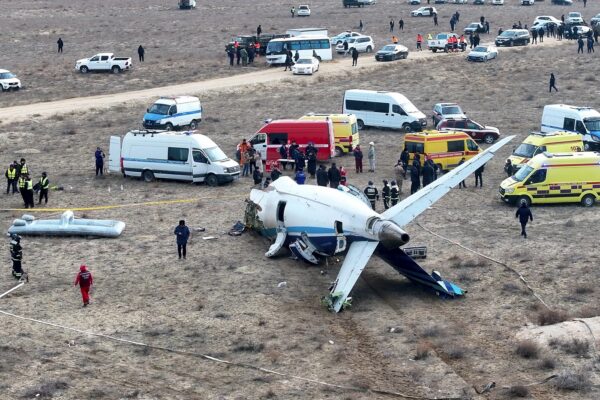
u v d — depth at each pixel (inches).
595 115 6914.4
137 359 3198.8
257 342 3329.2
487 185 5964.6
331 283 4045.3
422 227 4958.2
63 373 3068.4
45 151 7283.5
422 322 3523.6
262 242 4707.2
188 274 4188.0
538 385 2891.2
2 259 4461.1
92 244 4719.5
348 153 6973.4
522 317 3526.1
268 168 6619.1
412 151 6294.3
